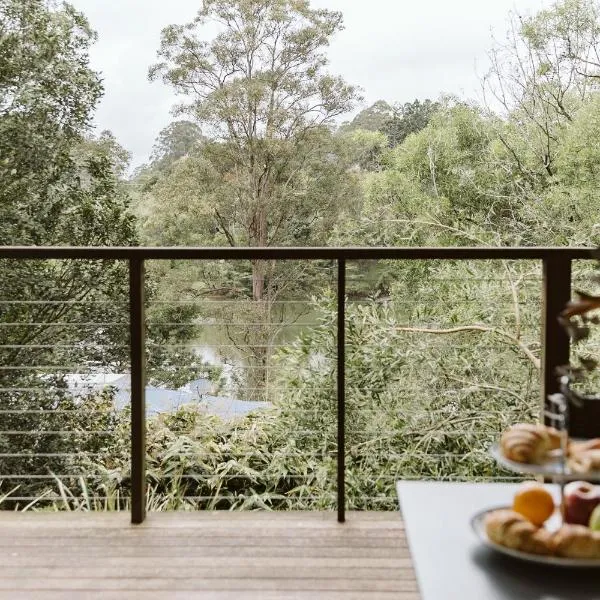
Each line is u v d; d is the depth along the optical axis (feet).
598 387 12.80
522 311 14.51
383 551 8.44
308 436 14.11
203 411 15.40
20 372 28.35
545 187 35.29
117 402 21.84
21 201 32.94
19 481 24.39
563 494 4.65
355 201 54.39
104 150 36.83
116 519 9.44
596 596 3.99
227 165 54.95
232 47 54.03
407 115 54.39
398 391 13.70
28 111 32.60
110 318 30.63
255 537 8.85
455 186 36.58
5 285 29.60
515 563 4.35
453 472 13.32
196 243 55.36
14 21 32.81
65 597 7.39
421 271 17.97
